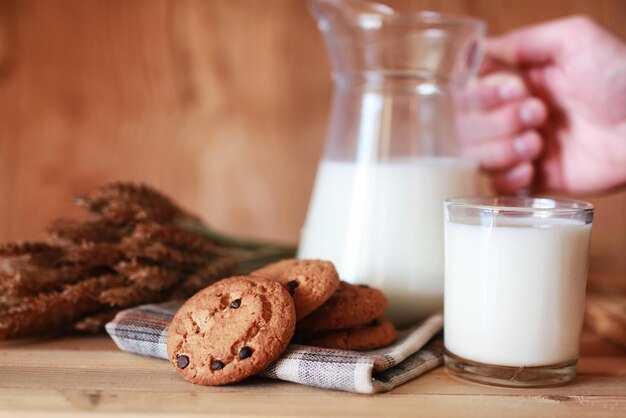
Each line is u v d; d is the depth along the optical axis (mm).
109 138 933
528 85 762
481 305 479
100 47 921
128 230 604
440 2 905
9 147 932
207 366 464
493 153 748
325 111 926
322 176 618
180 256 583
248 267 669
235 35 919
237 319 474
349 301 519
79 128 931
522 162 752
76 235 582
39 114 929
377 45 592
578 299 483
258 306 476
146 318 527
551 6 906
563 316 477
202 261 602
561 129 769
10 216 940
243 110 928
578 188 777
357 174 591
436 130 598
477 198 520
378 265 578
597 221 931
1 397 449
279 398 451
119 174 937
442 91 603
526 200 519
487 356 478
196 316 483
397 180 583
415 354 511
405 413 435
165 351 504
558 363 478
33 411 430
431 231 581
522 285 472
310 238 612
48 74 924
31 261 573
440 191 585
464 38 604
